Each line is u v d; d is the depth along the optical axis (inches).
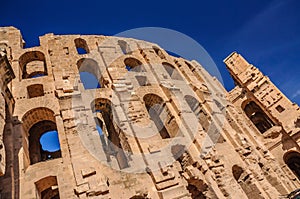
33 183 806.5
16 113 995.9
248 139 1472.7
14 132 931.3
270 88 1743.4
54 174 836.6
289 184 1326.3
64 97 1064.8
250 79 1854.1
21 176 818.2
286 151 1553.9
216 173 1065.5
